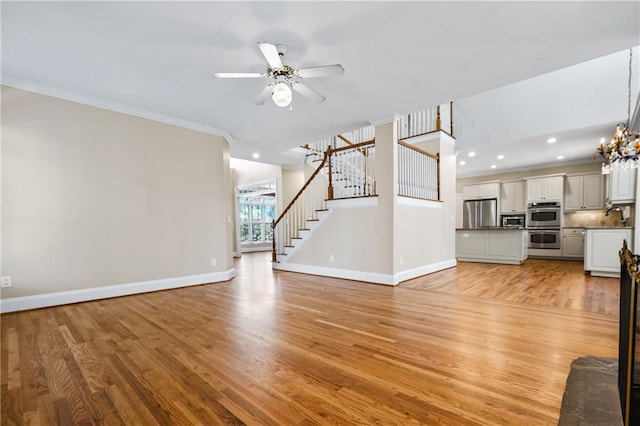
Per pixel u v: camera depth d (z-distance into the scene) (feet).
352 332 8.79
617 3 6.95
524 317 9.93
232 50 8.96
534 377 6.15
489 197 28.45
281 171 29.76
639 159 12.57
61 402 5.53
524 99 18.21
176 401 5.53
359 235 16.31
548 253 25.02
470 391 5.69
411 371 6.48
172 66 9.88
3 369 6.75
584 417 4.82
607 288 14.06
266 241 38.32
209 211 16.30
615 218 23.04
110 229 12.99
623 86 15.21
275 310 11.05
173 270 14.84
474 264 22.25
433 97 12.48
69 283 11.97
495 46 8.84
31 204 11.23
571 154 21.97
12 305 10.83
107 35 8.15
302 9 7.20
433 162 19.20
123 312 10.91
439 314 10.36
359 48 8.91
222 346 7.89
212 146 16.49
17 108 10.94
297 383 6.08
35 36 8.14
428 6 7.11
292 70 8.41
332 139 23.20
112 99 12.57
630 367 4.17
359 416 5.03
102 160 12.82
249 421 4.95
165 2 6.87
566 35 8.27
